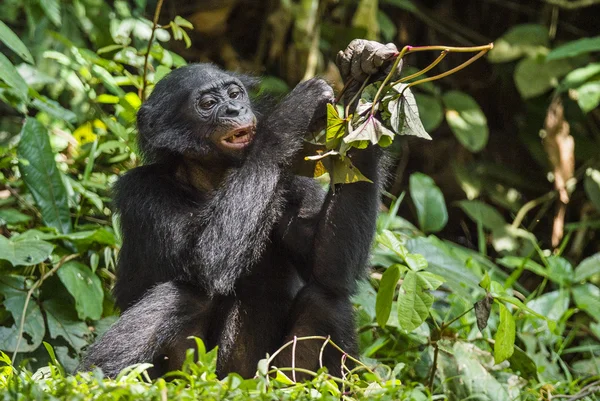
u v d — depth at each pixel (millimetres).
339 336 9570
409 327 9148
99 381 7176
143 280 10055
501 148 18609
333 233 9445
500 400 10555
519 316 12773
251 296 10023
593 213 17781
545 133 17562
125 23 14891
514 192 18062
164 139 10461
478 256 14289
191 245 9797
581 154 17719
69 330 11477
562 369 12961
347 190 9461
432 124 16734
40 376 8469
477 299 13031
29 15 15492
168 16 17812
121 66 13469
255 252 9633
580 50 15141
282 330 10047
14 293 11398
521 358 10883
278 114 9859
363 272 9953
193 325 9555
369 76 8883
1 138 16312
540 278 16672
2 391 7184
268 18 17156
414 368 11336
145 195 10047
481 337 11891
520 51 17109
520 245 16859
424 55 18875
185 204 10109
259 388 7379
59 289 11750
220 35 17844
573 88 16516
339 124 8688
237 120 10211
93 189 13219
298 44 16516
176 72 10789
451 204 18250
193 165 10539
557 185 16953
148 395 6938
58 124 15023
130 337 9219
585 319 14891
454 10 19016
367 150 9336
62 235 11656
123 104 12953
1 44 16188
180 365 9453
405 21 18703
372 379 8992
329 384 7816
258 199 9477
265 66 17719
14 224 12914
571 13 18703
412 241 12656
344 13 17594
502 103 18766
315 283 9727
